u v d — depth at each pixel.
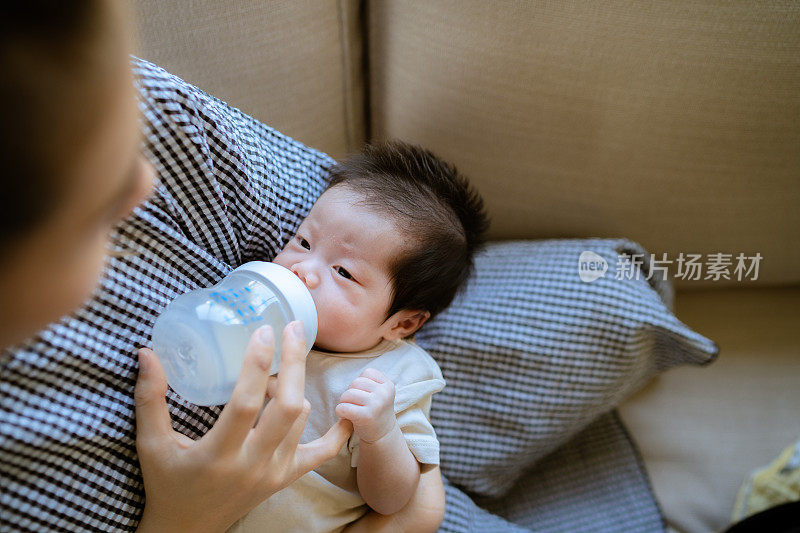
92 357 0.53
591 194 1.03
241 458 0.52
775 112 0.91
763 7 0.83
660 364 1.06
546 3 0.84
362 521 0.74
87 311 0.53
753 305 1.23
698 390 1.16
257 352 0.50
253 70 0.87
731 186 1.00
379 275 0.76
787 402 1.15
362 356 0.79
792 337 1.20
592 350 0.96
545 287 0.98
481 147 1.00
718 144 0.95
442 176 0.85
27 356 0.48
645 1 0.83
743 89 0.89
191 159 0.61
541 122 0.96
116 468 0.55
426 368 0.81
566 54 0.88
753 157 0.97
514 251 1.04
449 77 0.94
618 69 0.88
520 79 0.91
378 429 0.66
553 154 0.99
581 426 1.02
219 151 0.64
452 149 1.02
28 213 0.24
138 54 0.72
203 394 0.56
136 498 0.57
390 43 0.96
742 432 1.12
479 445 0.98
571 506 1.06
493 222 1.10
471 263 0.91
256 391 0.50
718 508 1.06
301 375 0.53
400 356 0.81
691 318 1.22
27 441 0.48
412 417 0.75
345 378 0.76
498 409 0.97
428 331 0.99
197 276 0.64
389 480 0.69
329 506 0.72
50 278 0.28
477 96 0.94
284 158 0.77
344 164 0.83
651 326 0.96
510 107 0.94
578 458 1.10
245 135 0.70
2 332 0.30
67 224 0.27
